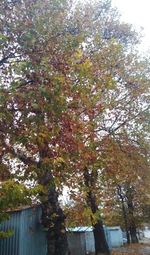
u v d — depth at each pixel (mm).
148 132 24984
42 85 9648
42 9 11844
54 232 17812
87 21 19469
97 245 26062
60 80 9930
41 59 10453
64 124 11039
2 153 10961
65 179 13031
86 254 32094
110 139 22109
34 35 10727
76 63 11453
